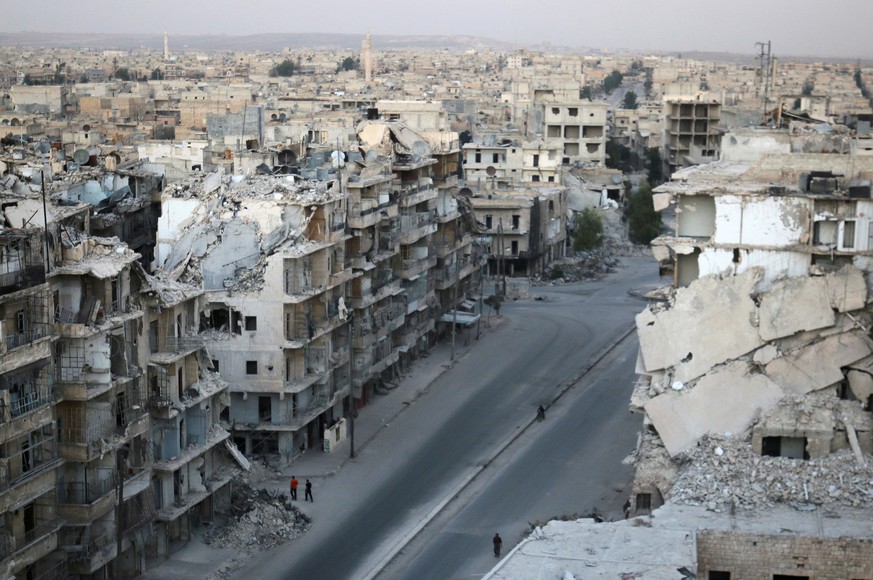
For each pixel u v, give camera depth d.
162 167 144.00
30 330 75.50
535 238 188.12
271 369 107.62
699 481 84.88
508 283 180.50
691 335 93.88
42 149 163.00
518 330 155.62
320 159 133.88
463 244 153.88
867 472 84.69
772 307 92.50
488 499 102.00
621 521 79.38
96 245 83.31
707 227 97.00
